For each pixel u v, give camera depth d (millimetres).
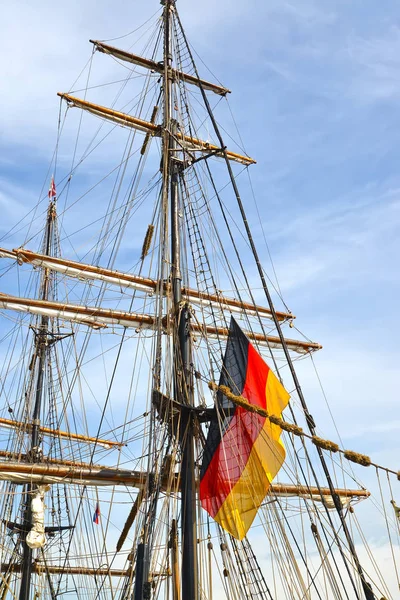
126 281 24000
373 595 13453
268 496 18031
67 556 25406
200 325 19359
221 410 17547
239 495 16609
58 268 23516
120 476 20156
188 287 20547
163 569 15984
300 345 26938
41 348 33250
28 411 31516
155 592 15672
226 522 16359
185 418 17797
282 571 15859
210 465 17219
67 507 29062
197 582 15633
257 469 16719
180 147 23688
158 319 19359
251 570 15961
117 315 23453
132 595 16281
